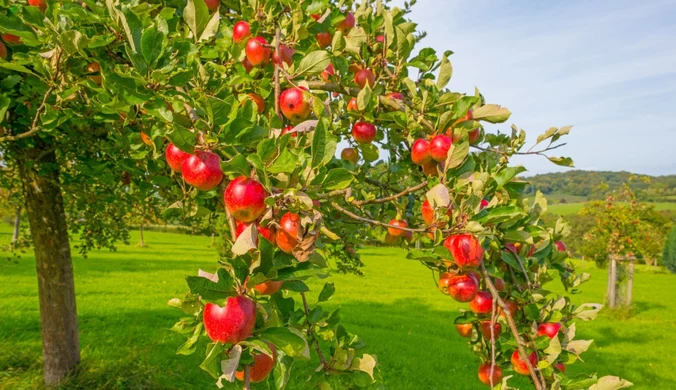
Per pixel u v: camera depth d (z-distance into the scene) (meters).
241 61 2.65
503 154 2.81
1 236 33.00
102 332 9.87
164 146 2.32
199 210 2.60
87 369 6.98
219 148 1.63
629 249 17.95
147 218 6.60
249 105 1.73
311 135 1.83
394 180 3.73
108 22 2.21
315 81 2.85
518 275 2.80
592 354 11.68
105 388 6.55
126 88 1.63
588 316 2.67
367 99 2.58
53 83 2.37
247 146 1.73
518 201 2.77
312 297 17.70
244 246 1.45
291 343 1.52
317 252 1.69
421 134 2.67
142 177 4.30
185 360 8.20
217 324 1.42
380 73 3.05
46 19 2.24
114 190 6.09
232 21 3.46
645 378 9.76
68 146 4.92
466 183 2.27
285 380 1.74
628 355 11.66
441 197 2.14
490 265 2.48
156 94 1.65
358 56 3.05
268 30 2.60
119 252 31.91
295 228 1.53
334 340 2.18
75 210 7.71
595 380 2.22
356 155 3.44
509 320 2.28
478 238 2.10
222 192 1.81
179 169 1.75
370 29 3.22
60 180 6.51
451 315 15.98
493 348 2.35
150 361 7.89
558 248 3.26
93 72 2.53
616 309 17.42
